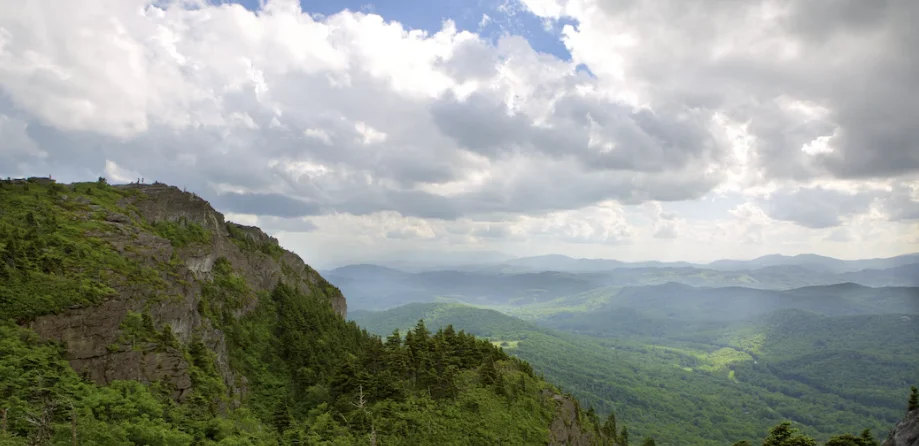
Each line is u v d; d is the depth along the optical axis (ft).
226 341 319.27
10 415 165.58
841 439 261.85
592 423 475.72
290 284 462.60
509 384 365.81
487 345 438.81
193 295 293.64
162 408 210.38
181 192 366.84
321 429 257.96
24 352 188.55
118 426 181.37
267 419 280.92
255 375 319.88
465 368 376.48
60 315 205.36
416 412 286.87
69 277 222.48
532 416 339.77
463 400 318.24
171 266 292.20
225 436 215.51
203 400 232.53
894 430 127.24
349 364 313.73
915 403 146.61
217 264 372.79
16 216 244.83
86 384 197.47
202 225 371.97
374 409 283.18
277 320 389.80
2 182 274.77
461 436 279.90
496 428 299.79
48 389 178.70
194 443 200.75
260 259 431.43
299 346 356.59
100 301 219.82
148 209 329.31
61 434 165.99
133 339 224.94
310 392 311.06
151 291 252.42
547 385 420.77
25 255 217.56
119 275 243.40
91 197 300.61
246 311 366.63
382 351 342.23
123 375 213.87
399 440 258.16
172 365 232.32
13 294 200.95
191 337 273.33
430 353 352.28
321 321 430.20
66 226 256.93
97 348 210.79
